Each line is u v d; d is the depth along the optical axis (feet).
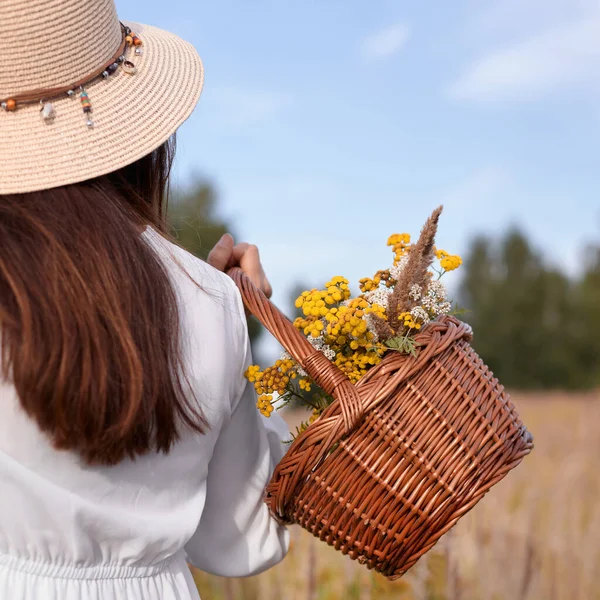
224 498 3.90
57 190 2.76
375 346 3.51
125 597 3.13
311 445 3.44
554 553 7.82
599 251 98.94
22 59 2.73
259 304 3.63
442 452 3.39
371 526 3.45
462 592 6.70
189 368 3.15
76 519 2.94
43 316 2.54
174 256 3.19
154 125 3.04
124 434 2.72
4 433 2.77
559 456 13.28
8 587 2.91
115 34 3.05
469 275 111.14
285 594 7.13
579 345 95.81
